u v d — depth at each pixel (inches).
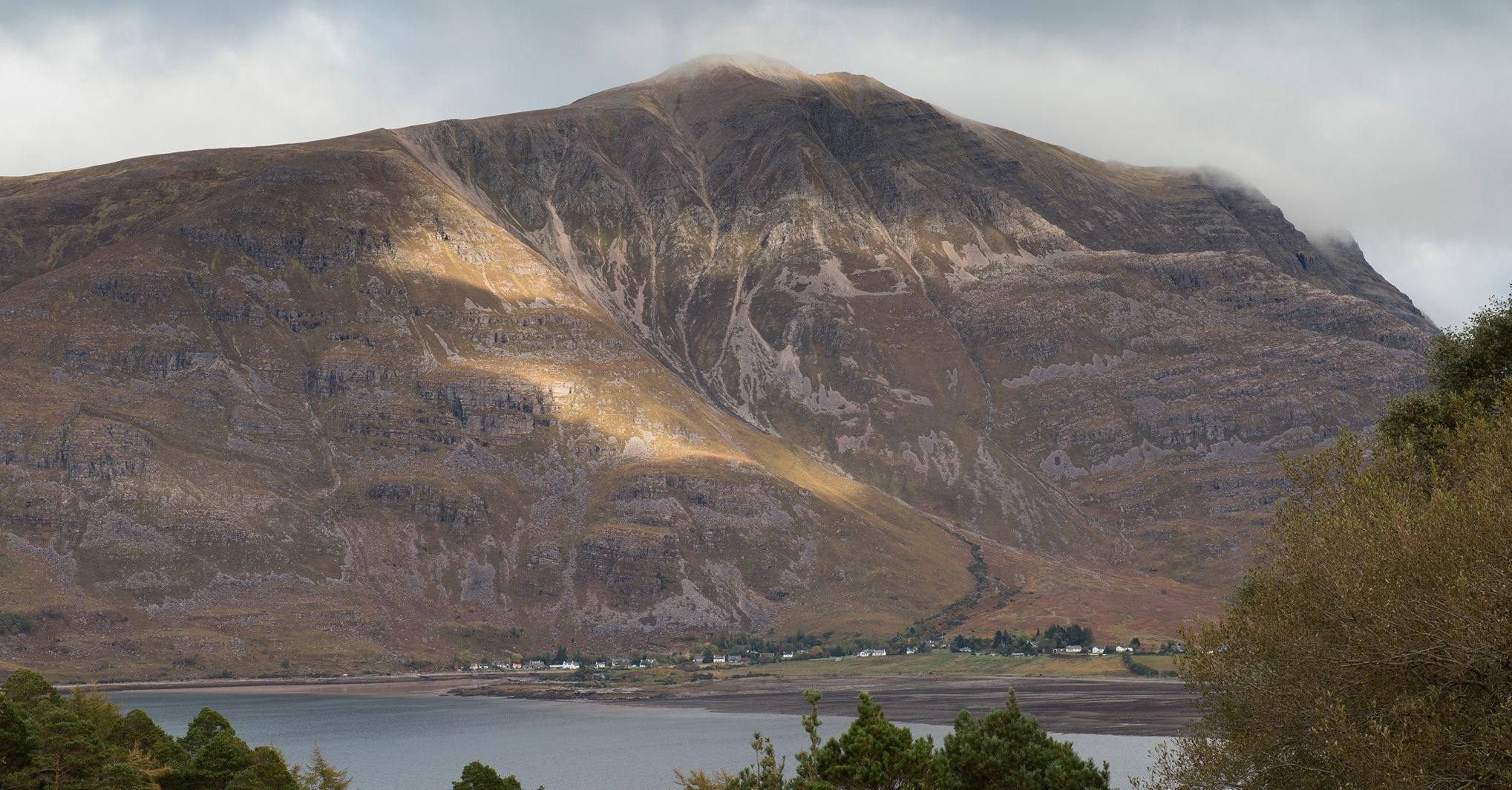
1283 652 2065.7
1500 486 1961.1
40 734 3860.7
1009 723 2448.3
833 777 2285.9
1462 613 1795.0
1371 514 2059.5
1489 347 2743.6
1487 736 1766.7
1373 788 1822.1
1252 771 2162.9
